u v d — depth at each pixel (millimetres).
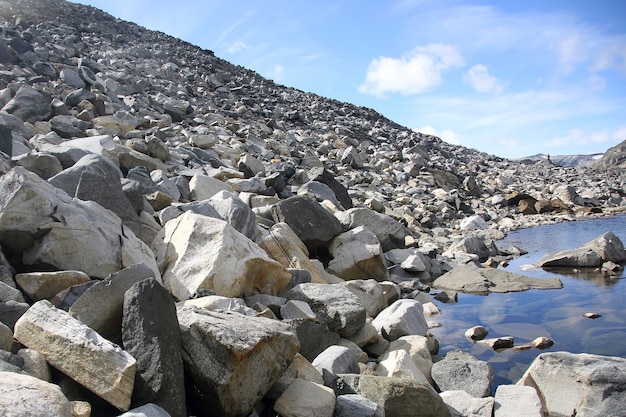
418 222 17578
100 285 4207
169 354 3668
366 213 11523
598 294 9664
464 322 8328
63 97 16844
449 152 38000
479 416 4859
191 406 3951
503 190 28266
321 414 4074
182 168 13297
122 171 11156
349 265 9602
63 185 6762
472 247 13734
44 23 30734
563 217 21750
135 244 6031
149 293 3805
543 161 44188
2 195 5184
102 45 30531
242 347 3779
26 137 11656
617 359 5281
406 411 4508
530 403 4918
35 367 3484
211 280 5934
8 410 2660
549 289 10141
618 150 54344
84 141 11133
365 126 35438
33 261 5152
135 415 3156
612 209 24172
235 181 12664
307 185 14016
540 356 5504
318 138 27656
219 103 28031
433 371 5949
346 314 6422
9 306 4090
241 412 3852
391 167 25734
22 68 18906
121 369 3475
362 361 6070
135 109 18969
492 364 6590
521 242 16438
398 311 7289
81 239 5359
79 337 3625
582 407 4973
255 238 8508
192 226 6629
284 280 6992
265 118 28703
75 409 3221
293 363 4602
